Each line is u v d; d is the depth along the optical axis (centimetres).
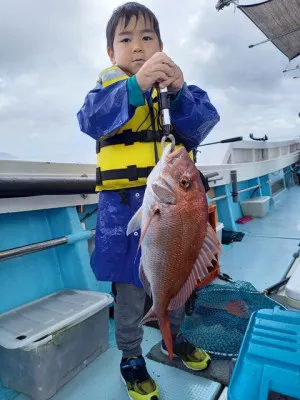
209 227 104
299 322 129
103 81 128
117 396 149
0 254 167
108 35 145
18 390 153
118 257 137
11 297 193
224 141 313
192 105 127
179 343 164
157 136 136
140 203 137
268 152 737
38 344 141
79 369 166
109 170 140
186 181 100
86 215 258
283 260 318
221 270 299
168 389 151
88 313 168
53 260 225
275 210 575
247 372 104
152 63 107
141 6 139
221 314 194
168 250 100
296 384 96
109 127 119
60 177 216
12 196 179
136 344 152
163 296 102
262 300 208
